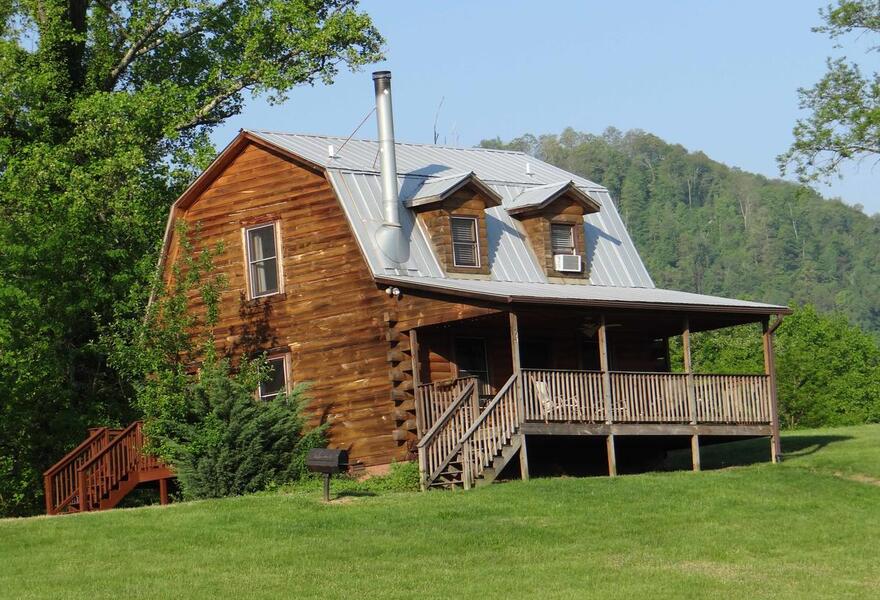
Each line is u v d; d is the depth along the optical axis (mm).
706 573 23000
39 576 22969
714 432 35000
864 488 30719
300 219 35688
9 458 37594
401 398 33531
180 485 33781
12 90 42969
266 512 27344
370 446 33875
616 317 34500
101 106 42156
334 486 31500
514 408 31562
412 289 33375
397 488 31359
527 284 36219
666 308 33938
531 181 39406
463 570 23078
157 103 42906
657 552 24531
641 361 39750
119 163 40688
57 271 38219
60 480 33438
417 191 35938
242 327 36344
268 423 32875
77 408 39219
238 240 36719
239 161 37000
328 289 35031
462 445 30812
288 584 22141
